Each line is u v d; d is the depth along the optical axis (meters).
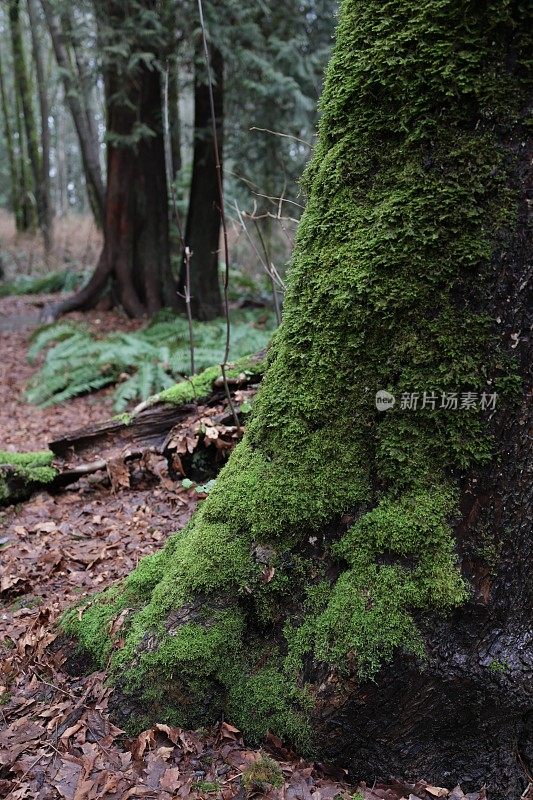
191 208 9.98
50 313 10.47
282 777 1.95
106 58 8.32
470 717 1.94
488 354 1.82
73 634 2.54
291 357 2.17
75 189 37.28
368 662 1.90
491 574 1.89
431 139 1.79
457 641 1.91
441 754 2.00
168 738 2.10
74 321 10.09
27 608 3.01
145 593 2.49
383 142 1.90
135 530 3.76
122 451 4.40
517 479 1.86
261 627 2.17
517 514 1.87
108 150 10.30
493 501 1.88
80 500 4.29
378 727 1.98
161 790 1.93
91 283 10.80
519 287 1.77
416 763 2.01
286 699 2.06
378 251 1.89
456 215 1.78
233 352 7.14
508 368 1.81
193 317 10.02
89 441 4.49
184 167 12.30
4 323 11.95
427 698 1.93
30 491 4.38
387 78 1.82
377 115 1.89
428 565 1.91
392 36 1.79
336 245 2.02
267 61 8.57
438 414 1.90
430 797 1.96
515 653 1.89
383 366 1.96
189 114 15.91
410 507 1.94
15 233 21.98
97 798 1.90
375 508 2.01
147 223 10.45
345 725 1.99
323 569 2.09
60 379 7.75
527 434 1.83
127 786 1.94
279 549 2.13
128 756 2.05
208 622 2.17
